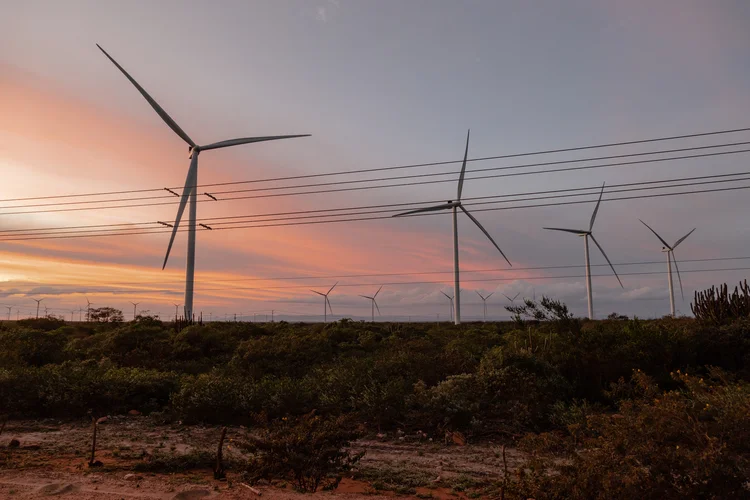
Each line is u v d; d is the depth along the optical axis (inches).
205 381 732.7
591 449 281.4
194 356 1273.4
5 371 788.0
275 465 365.1
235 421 687.1
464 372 780.0
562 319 805.9
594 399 705.6
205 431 633.6
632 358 755.4
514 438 582.9
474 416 630.5
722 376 501.4
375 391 661.9
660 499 238.7
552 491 275.1
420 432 613.0
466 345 1116.5
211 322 1889.8
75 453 499.5
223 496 337.4
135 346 1306.6
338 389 716.7
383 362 808.3
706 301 1134.4
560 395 671.1
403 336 1654.8
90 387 744.3
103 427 655.1
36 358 1131.3
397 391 672.4
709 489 234.7
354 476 431.5
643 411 270.7
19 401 717.3
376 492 383.6
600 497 247.3
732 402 289.3
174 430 640.4
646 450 247.6
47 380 748.0
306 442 372.5
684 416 261.0
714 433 255.0
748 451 257.8
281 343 1169.4
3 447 525.3
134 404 769.6
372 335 1537.9
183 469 438.3
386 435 610.9
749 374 759.7
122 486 364.5
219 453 412.2
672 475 247.6
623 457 254.2
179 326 1675.7
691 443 256.7
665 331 850.1
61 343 1325.0
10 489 350.3
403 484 410.6
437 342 1334.9
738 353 819.4
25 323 1834.4
